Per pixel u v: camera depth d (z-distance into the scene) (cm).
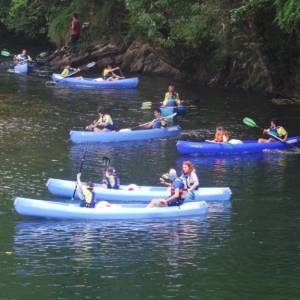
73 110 3922
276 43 4678
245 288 1620
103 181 2369
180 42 4997
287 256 1830
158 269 1725
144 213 2128
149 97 4472
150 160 2862
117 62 5888
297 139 3173
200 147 2986
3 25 7962
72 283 1628
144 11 4650
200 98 4528
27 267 1725
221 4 4472
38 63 6031
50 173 2594
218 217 2158
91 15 6066
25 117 3681
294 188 2483
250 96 4647
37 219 2092
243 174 2675
